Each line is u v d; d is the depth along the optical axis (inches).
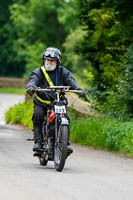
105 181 521.7
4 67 5354.3
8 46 5191.9
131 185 503.8
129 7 1194.6
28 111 1462.8
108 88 1189.7
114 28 1205.7
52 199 422.3
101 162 682.8
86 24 1300.4
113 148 826.2
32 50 3850.9
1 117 2023.9
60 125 583.5
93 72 1285.7
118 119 984.3
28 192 448.5
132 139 791.1
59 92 613.0
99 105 1146.0
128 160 714.8
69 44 3164.4
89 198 432.5
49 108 610.5
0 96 3622.0
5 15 5374.0
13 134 1097.4
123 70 1109.7
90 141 891.4
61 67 630.5
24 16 4611.2
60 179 522.0
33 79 615.2
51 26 4618.6
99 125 920.9
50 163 663.1
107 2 1227.2
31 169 589.9
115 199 434.0
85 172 582.9
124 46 1216.8
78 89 611.5
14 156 706.2
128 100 1053.2
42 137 622.2
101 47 1251.2
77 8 1301.7
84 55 1286.9
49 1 4463.6
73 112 1115.3
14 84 4702.3
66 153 570.6
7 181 500.1
